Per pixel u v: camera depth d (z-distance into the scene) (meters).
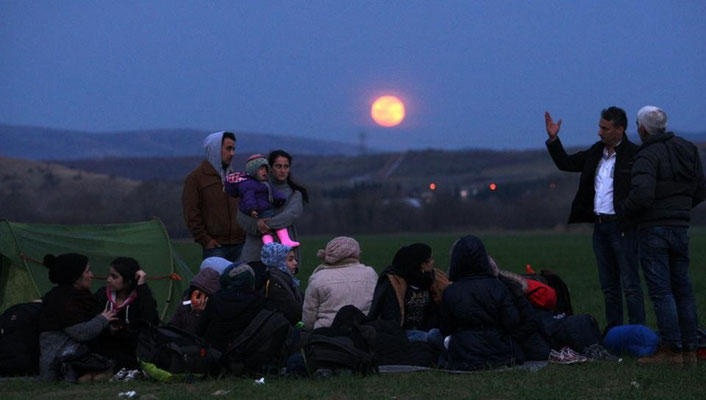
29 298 15.99
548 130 14.26
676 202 11.65
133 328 12.21
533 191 175.88
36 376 11.95
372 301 12.72
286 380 11.05
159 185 155.62
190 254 53.06
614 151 13.37
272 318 11.41
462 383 10.67
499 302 11.62
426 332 12.98
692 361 11.66
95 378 11.67
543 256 51.12
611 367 11.52
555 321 12.58
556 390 10.04
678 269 11.87
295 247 14.27
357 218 129.62
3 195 167.88
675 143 11.73
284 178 14.53
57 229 16.39
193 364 11.15
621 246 13.25
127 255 16.56
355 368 11.16
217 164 15.33
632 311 13.23
